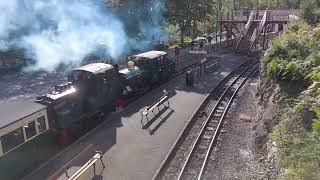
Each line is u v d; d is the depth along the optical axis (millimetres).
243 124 20391
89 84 19672
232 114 22203
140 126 19719
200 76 31438
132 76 24750
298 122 13953
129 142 17625
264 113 18703
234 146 17359
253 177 14039
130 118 20953
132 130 19156
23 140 14391
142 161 15680
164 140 17906
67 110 17516
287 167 11984
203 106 23688
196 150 16984
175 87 28469
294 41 20609
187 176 14617
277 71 18406
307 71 16625
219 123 20031
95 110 19984
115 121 20500
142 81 26359
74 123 18156
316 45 20219
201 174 14531
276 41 22078
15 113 14508
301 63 17438
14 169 14000
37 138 15227
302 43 20547
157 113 21875
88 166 14211
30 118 14688
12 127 13672
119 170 14914
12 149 13805
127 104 24016
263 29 44344
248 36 45875
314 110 13000
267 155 14922
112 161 15680
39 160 15617
